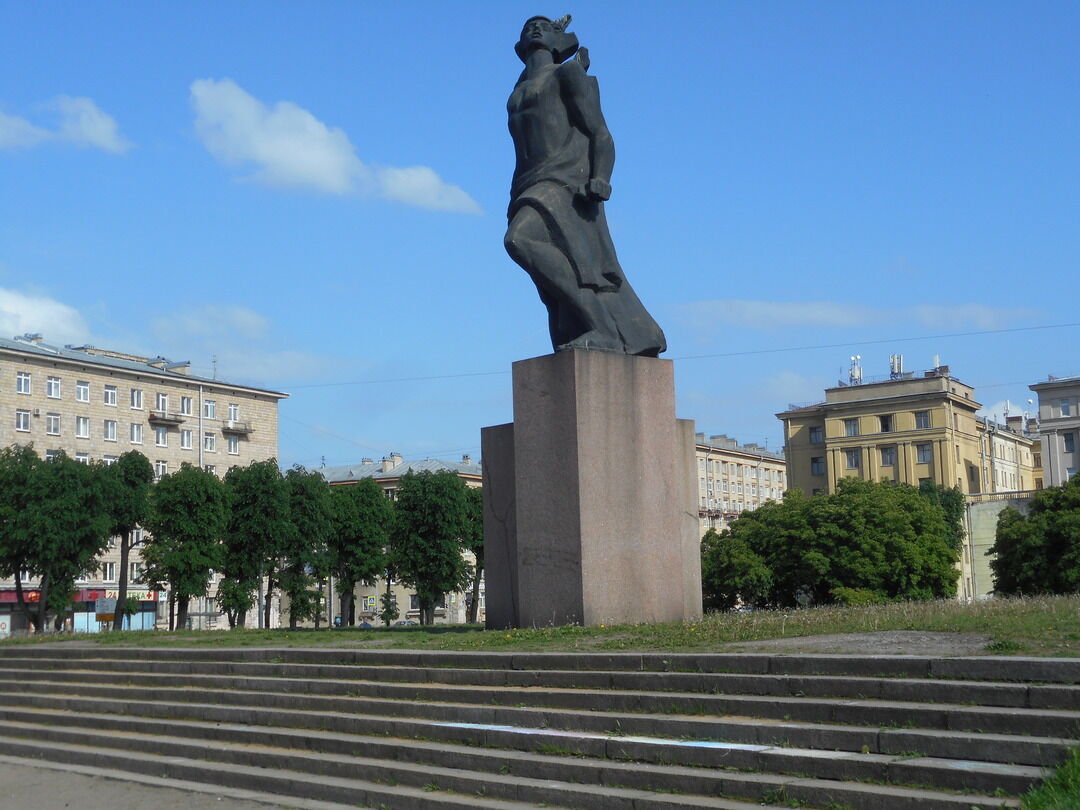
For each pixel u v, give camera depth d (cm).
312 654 1509
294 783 1148
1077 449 8575
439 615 9312
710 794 917
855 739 918
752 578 5344
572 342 1778
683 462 1853
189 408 8219
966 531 7800
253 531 5900
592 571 1675
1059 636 1135
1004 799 796
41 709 1688
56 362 7350
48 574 5550
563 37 1931
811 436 9569
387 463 10500
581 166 1861
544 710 1133
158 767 1302
